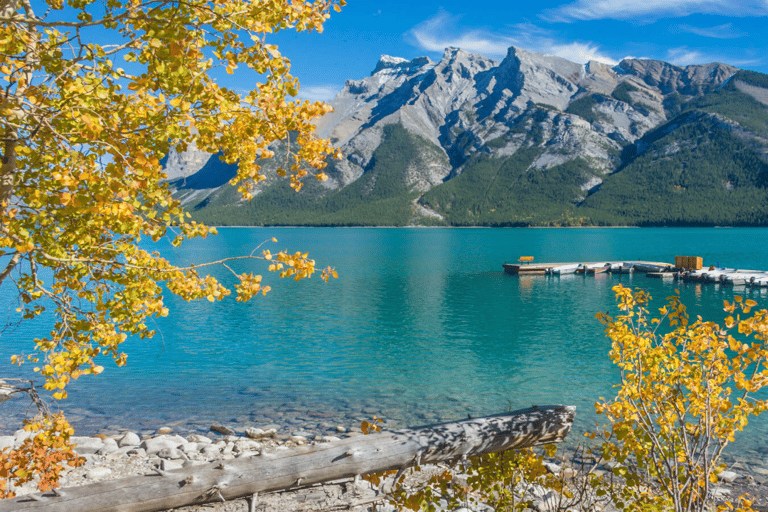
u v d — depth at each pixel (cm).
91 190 324
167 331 2692
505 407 1521
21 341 2373
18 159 418
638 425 524
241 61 414
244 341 2445
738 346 490
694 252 9888
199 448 1145
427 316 3188
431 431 538
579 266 5791
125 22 359
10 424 1305
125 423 1356
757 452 1166
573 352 2234
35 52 347
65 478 920
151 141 357
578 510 685
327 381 1788
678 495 486
